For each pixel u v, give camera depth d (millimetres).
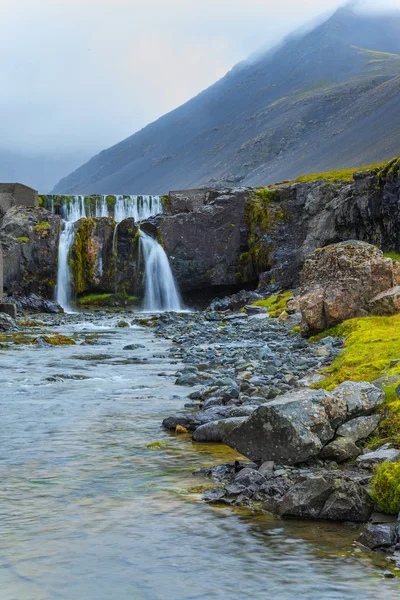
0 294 51969
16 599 5781
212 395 15859
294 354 23141
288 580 6148
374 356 15781
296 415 9977
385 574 6234
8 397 16453
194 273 71062
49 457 10727
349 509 7723
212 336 33281
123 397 16406
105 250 69562
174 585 6059
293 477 9203
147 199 80250
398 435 10289
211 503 8438
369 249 27297
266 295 57844
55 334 36906
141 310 70125
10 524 7645
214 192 74062
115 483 9312
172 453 11039
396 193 50000
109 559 6648
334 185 63781
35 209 69062
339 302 26375
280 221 69500
